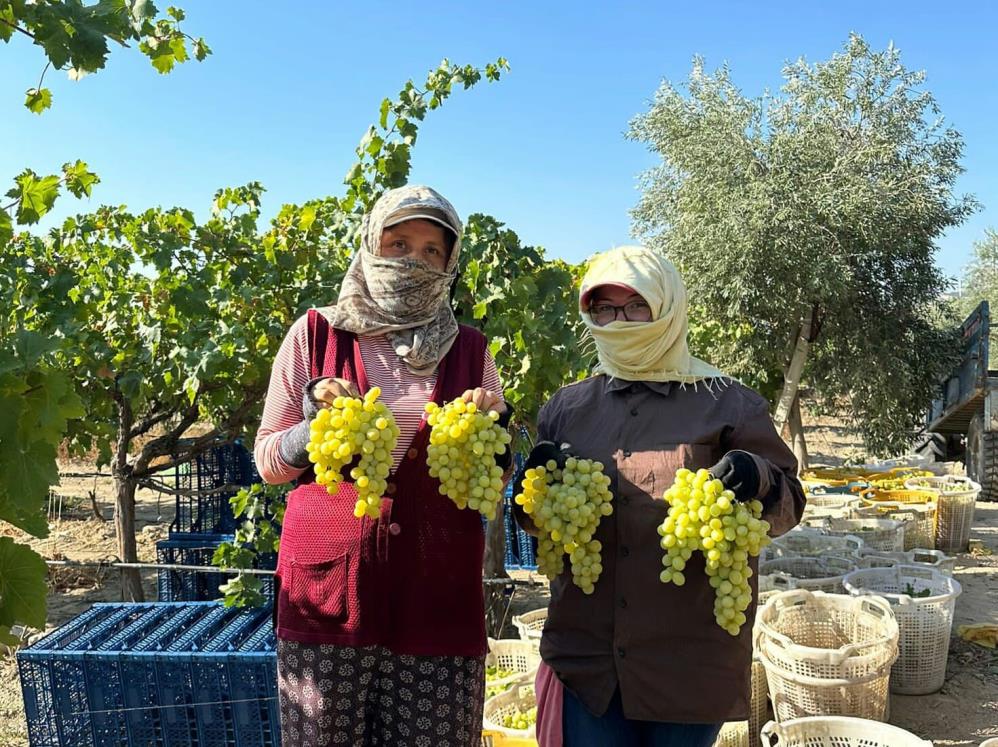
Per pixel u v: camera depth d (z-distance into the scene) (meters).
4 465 2.00
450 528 1.98
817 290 11.16
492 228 4.95
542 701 2.29
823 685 3.74
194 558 5.81
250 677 3.44
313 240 5.79
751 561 2.20
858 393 12.06
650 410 2.17
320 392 1.85
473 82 4.96
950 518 8.14
